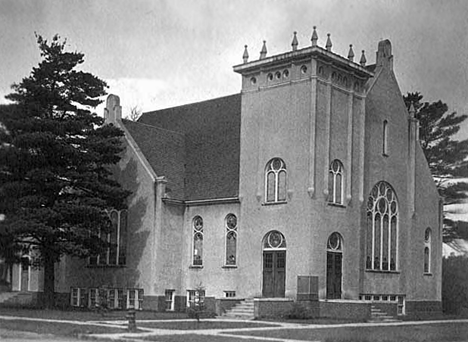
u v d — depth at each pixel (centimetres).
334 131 4309
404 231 4916
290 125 4234
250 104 4478
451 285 5731
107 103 4950
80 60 4328
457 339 2842
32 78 4216
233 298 4128
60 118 4322
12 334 2753
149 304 4494
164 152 4994
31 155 4131
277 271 4188
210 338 2589
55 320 3422
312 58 4159
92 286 4847
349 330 3100
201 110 5438
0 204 4106
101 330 2886
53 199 4247
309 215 4062
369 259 4578
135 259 4628
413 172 5012
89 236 4228
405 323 3816
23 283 5319
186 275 4662
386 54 4944
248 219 4369
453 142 5912
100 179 4381
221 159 4822
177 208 4688
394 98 4972
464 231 6006
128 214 4706
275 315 3897
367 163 4622
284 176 4253
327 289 4150
